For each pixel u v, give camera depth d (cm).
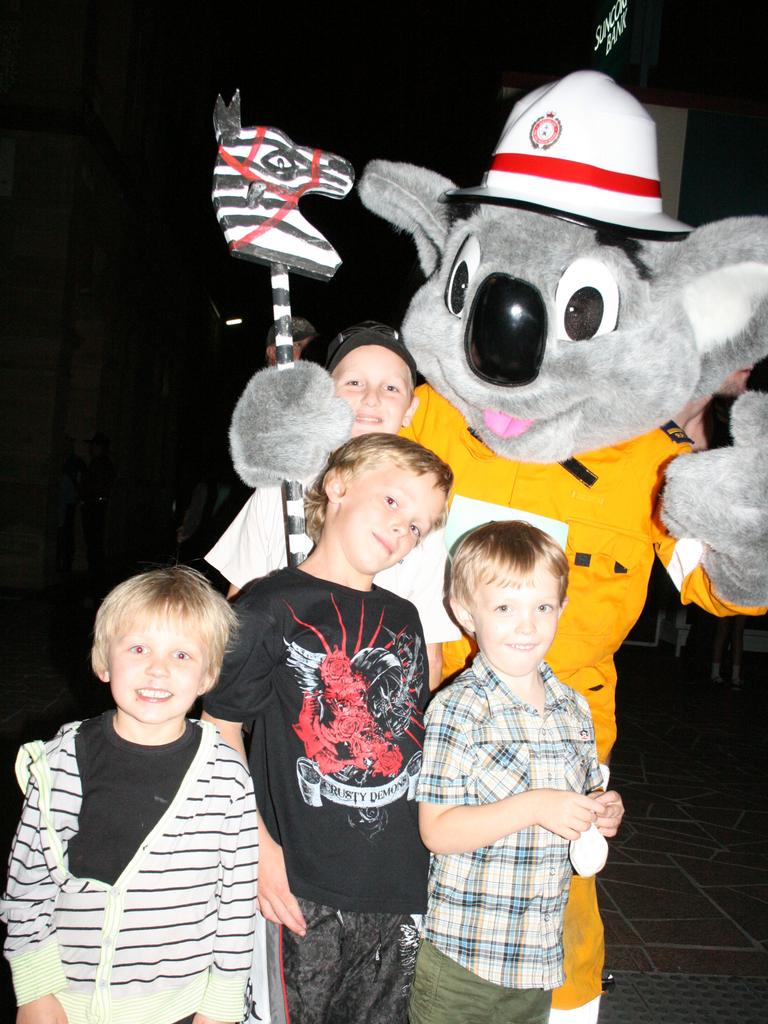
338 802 205
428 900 216
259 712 210
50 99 1108
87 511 1200
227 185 229
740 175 502
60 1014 183
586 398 240
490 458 265
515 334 230
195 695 197
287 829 205
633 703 848
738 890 432
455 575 230
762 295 241
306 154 236
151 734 197
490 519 260
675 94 501
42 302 1120
